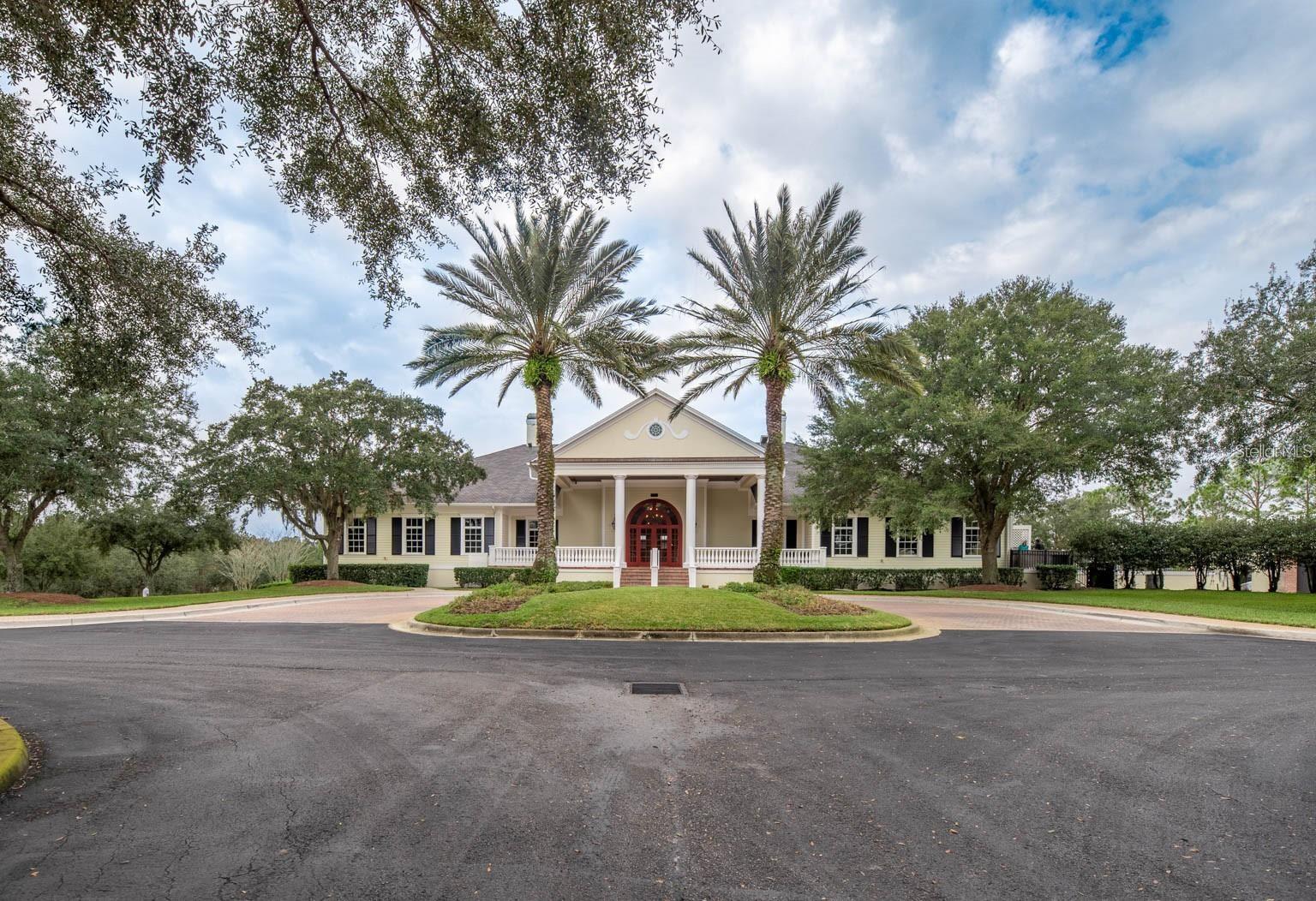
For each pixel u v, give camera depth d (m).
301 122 7.00
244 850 4.08
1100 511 47.03
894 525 28.39
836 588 31.73
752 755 6.06
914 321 28.02
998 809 4.82
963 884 3.71
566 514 34.41
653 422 30.75
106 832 4.34
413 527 34.78
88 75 6.09
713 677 9.75
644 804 4.86
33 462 21.36
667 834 4.35
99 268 7.11
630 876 3.77
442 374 22.14
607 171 6.92
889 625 14.91
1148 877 3.81
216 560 41.78
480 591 18.73
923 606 22.66
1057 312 25.86
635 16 5.95
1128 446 25.72
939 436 25.50
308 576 33.38
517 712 7.62
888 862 3.97
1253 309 22.20
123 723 7.10
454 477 31.00
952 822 4.57
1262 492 40.31
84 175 6.84
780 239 19.14
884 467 27.58
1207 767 5.79
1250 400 21.91
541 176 7.23
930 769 5.70
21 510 27.33
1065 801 5.00
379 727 6.94
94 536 30.16
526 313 21.97
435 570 34.38
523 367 22.98
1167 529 30.64
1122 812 4.79
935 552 33.69
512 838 4.26
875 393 27.91
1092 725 7.19
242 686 9.02
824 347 20.16
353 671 10.16
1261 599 24.27
